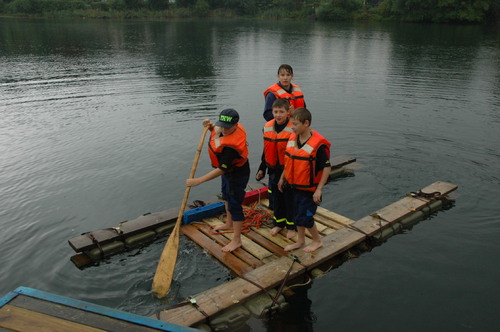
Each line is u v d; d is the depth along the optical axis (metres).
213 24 34.59
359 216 5.25
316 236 4.28
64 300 3.24
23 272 4.16
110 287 3.94
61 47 19.80
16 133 8.27
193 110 9.65
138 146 7.56
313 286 3.94
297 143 3.91
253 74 13.73
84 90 11.65
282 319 3.52
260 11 45.62
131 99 10.66
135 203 5.58
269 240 4.62
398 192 5.84
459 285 3.93
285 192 4.41
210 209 5.16
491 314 3.55
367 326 3.44
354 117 9.16
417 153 7.16
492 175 6.24
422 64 15.59
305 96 10.95
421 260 4.33
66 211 5.36
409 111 9.56
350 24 35.31
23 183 6.14
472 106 9.91
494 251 4.45
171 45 20.92
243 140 3.97
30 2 39.41
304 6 43.88
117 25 31.86
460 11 33.81
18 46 19.95
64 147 7.54
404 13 37.00
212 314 3.40
